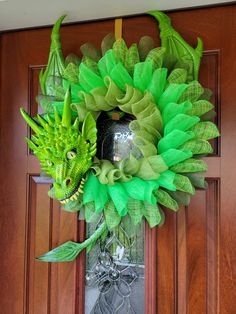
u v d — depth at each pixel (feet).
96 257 2.80
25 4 2.66
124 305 2.71
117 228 2.51
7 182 3.07
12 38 3.09
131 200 2.31
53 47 2.72
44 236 2.94
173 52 2.54
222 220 2.59
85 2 2.61
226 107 2.63
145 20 2.77
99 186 2.33
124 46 2.39
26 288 2.97
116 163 2.42
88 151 2.29
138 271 2.70
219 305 2.56
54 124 2.25
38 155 2.29
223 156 2.61
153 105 2.24
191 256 2.63
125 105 2.28
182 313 2.61
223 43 2.65
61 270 2.87
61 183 2.21
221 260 2.58
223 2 2.61
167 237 2.66
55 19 2.89
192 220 2.64
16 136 3.06
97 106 2.36
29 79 3.05
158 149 2.28
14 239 3.02
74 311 2.79
